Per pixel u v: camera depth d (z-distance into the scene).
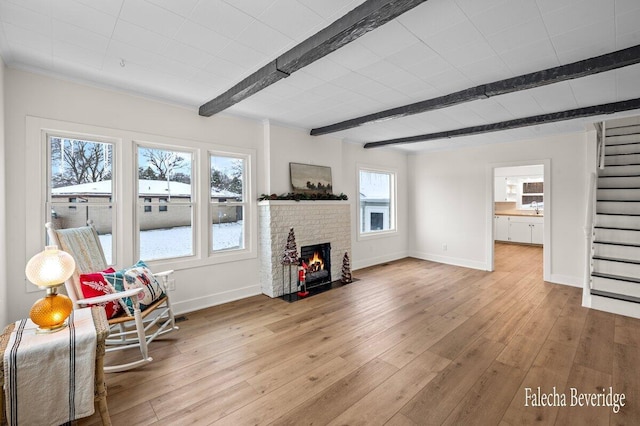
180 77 2.80
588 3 1.74
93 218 3.00
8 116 2.49
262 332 3.01
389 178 6.64
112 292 2.40
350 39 1.98
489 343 2.75
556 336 2.88
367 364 2.40
